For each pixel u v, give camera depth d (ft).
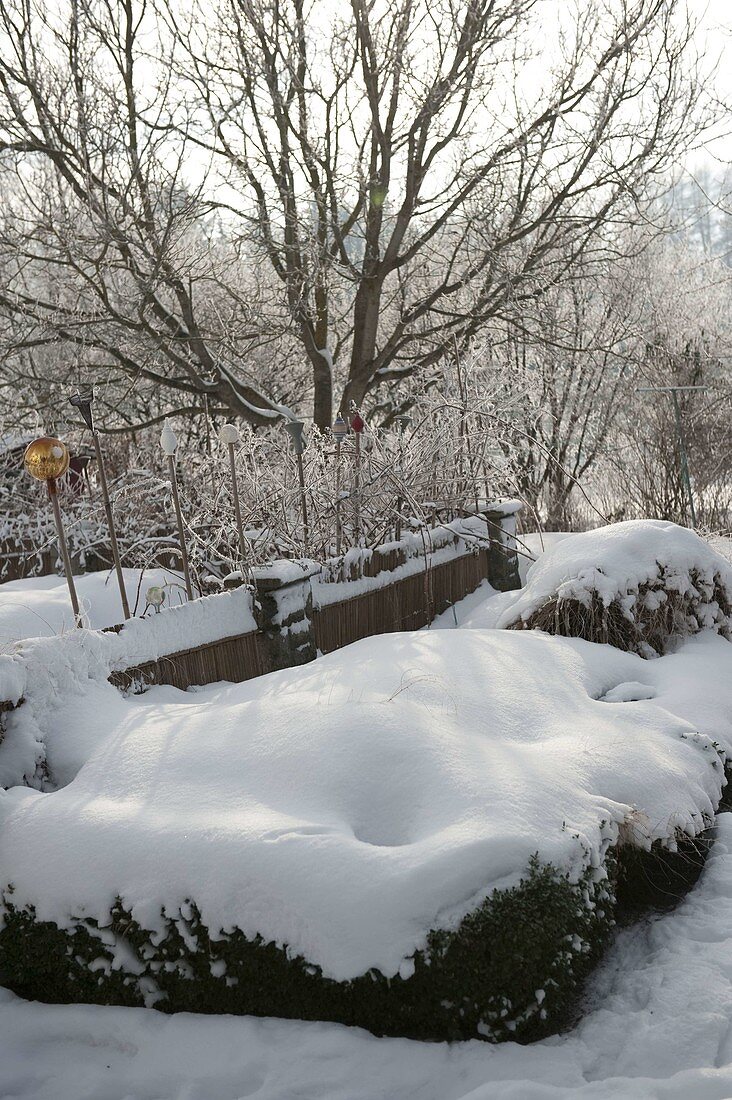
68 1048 9.71
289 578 17.66
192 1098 8.70
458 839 9.67
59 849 10.57
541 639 17.42
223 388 39.52
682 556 19.11
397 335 43.73
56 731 13.10
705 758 13.38
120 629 14.98
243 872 9.76
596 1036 9.21
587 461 52.03
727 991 9.65
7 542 37.81
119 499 32.14
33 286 50.14
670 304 52.80
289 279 42.24
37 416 43.73
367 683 13.85
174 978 9.82
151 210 35.91
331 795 10.94
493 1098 8.21
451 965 9.04
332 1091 8.60
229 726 12.64
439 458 27.25
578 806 10.78
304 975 9.34
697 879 12.32
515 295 41.52
